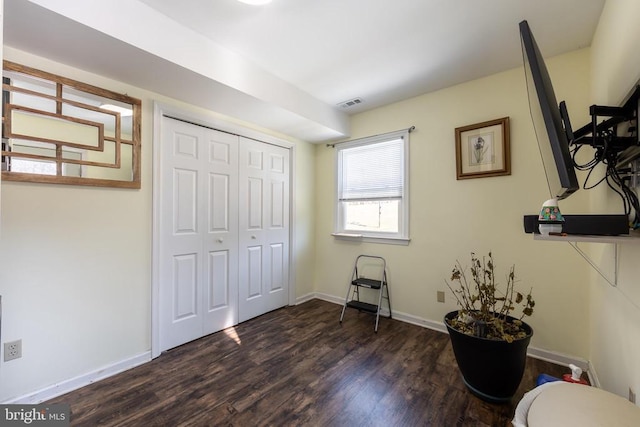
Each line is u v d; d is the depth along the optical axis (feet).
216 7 5.38
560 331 6.80
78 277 5.96
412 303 9.33
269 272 10.42
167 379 6.20
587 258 6.34
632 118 3.73
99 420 5.00
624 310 4.35
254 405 5.40
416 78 8.05
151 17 5.40
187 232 7.95
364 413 5.19
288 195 11.14
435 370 6.53
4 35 4.83
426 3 5.26
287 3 5.26
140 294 6.89
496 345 5.13
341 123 10.51
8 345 5.15
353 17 5.63
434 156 8.83
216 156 8.67
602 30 5.39
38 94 5.43
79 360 5.95
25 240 5.34
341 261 11.34
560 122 3.79
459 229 8.33
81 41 5.02
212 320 8.57
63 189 5.78
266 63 7.32
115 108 6.50
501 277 7.58
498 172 7.55
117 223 6.53
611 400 2.96
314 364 6.81
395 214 9.96
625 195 4.10
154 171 7.12
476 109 8.03
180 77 6.32
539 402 3.13
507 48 6.61
